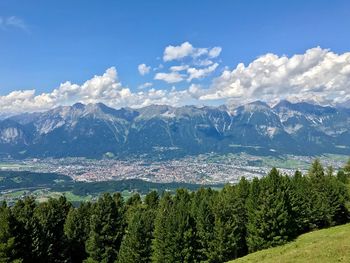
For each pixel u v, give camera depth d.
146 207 107.81
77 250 93.56
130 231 83.00
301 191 99.19
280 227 81.75
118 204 107.31
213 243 79.94
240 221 90.62
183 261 78.12
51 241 85.00
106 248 87.62
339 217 104.81
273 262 52.62
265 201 83.12
